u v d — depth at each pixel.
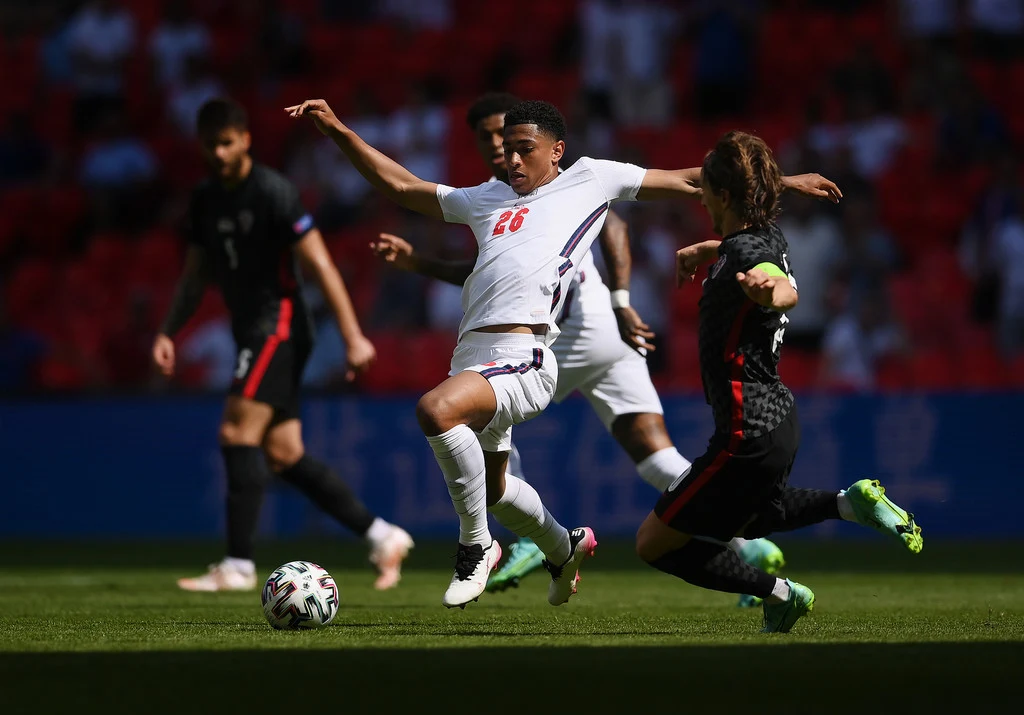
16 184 59.81
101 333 51.81
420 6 63.66
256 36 63.56
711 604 20.83
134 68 61.44
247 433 24.33
